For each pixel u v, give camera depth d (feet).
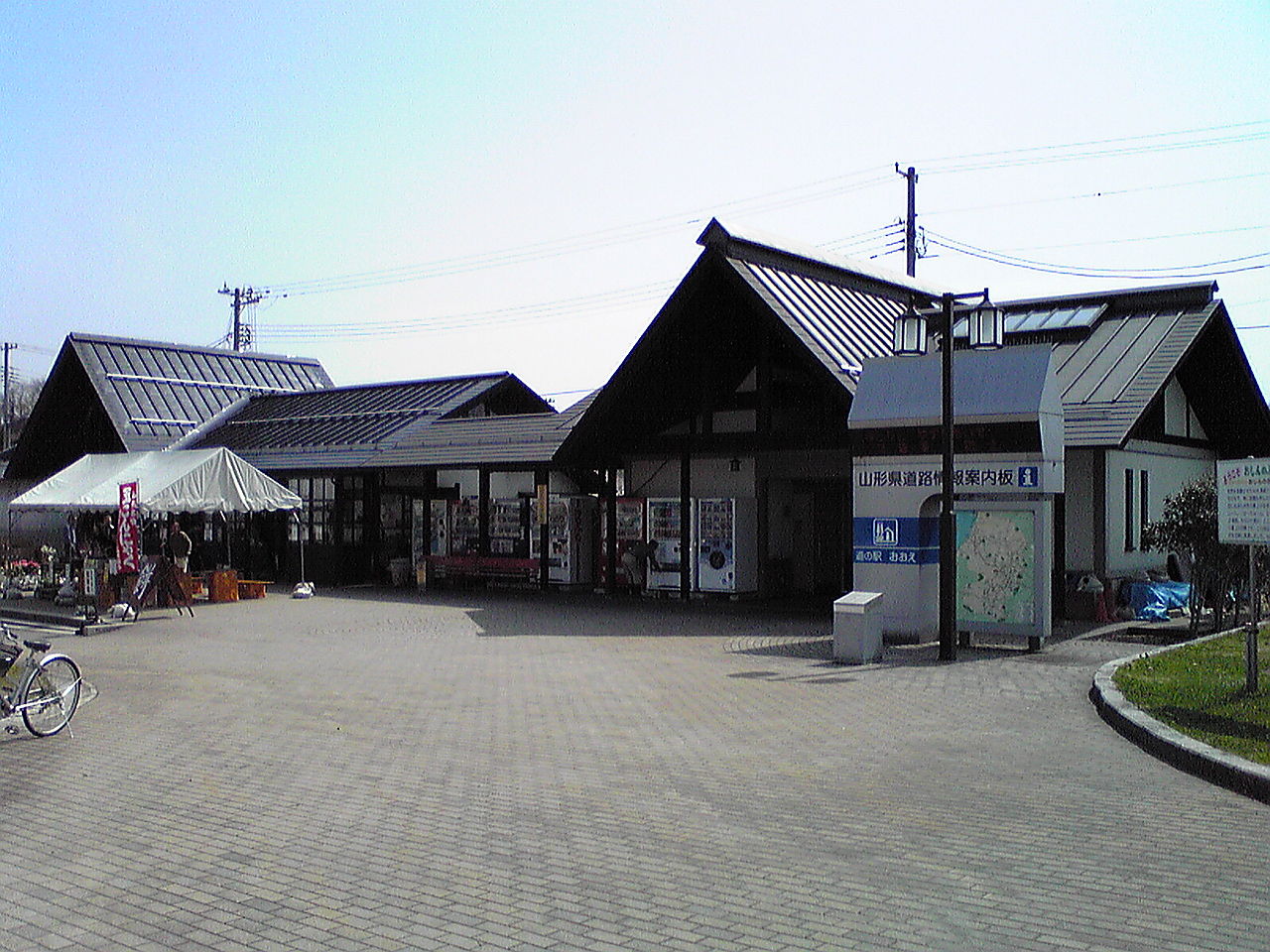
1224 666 42.65
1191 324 75.20
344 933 18.10
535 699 40.91
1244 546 54.90
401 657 53.11
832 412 72.02
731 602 78.59
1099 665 47.29
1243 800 25.40
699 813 24.86
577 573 88.12
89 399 130.21
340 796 27.12
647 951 17.04
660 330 73.26
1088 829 23.12
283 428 117.08
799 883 19.99
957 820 23.93
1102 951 16.62
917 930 17.56
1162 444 77.71
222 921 18.79
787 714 36.99
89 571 75.97
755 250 72.18
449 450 93.45
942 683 42.80
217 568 88.48
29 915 19.27
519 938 17.69
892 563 55.77
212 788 28.14
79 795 27.63
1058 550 66.18
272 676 47.62
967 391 53.93
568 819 24.58
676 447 80.59
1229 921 17.79
